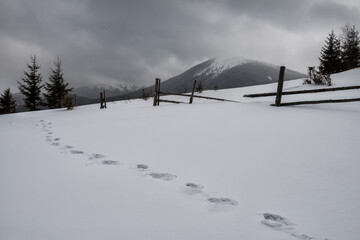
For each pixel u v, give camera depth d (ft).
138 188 7.89
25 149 14.51
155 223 5.64
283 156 10.23
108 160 11.18
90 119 28.02
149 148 13.05
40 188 7.95
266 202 6.68
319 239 4.91
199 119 19.26
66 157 12.08
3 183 8.48
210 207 6.48
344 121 14.43
